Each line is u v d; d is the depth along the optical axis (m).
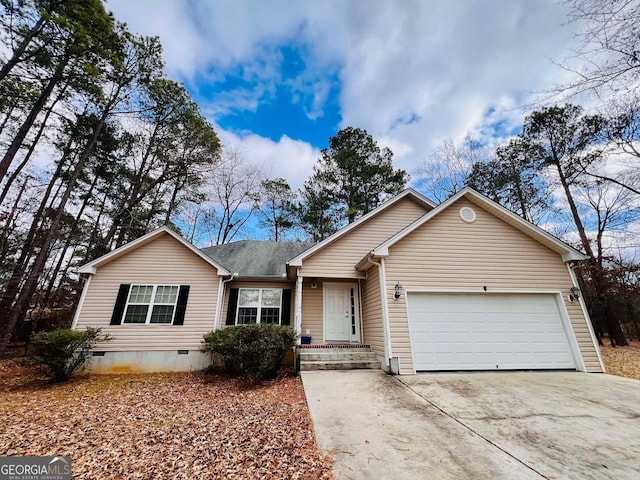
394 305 7.82
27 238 13.12
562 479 2.81
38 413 5.09
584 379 6.69
